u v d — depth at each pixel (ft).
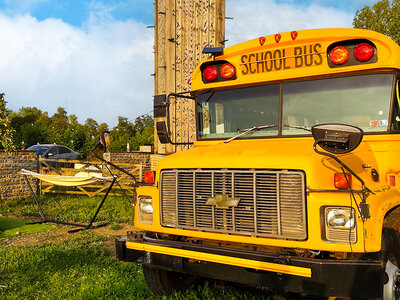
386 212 11.98
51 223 31.94
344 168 12.25
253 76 15.84
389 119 13.78
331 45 14.37
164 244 13.73
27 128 104.47
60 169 44.91
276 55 15.33
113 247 24.29
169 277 16.11
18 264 20.36
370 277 10.84
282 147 13.43
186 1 38.83
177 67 38.34
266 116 15.58
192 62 39.58
